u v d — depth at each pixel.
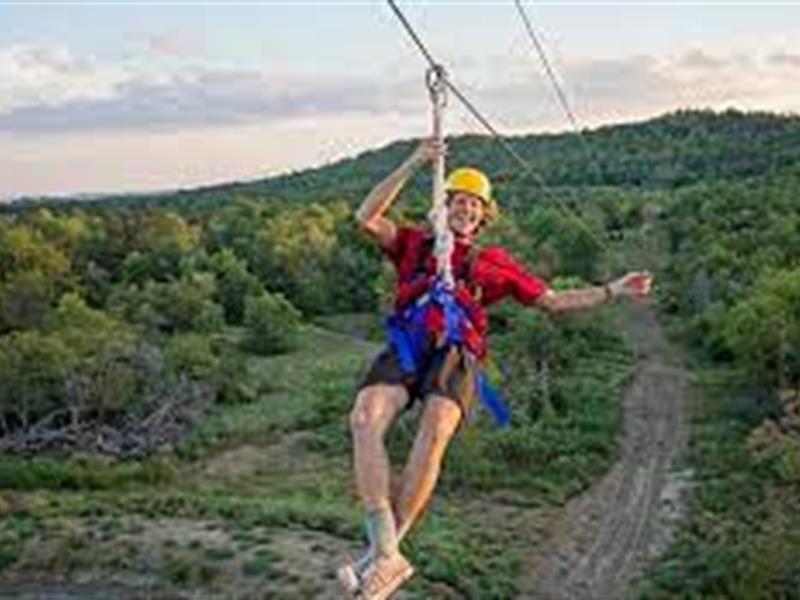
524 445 75.38
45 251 127.69
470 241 8.23
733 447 75.50
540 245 127.38
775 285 89.06
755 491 65.38
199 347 99.44
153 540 59.50
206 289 121.88
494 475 72.25
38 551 59.00
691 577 54.78
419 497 7.63
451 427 7.73
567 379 93.62
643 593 53.84
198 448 82.81
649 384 95.19
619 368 100.25
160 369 91.50
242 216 167.50
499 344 98.56
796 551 52.03
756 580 51.16
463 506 67.75
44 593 55.91
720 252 123.62
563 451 76.19
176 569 56.50
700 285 117.75
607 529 64.31
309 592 53.88
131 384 88.50
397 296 8.03
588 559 60.00
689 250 143.50
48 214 152.38
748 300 92.88
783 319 85.62
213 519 63.06
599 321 108.94
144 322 113.56
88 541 59.66
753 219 145.50
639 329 118.50
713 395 90.75
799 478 60.94
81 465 76.81
